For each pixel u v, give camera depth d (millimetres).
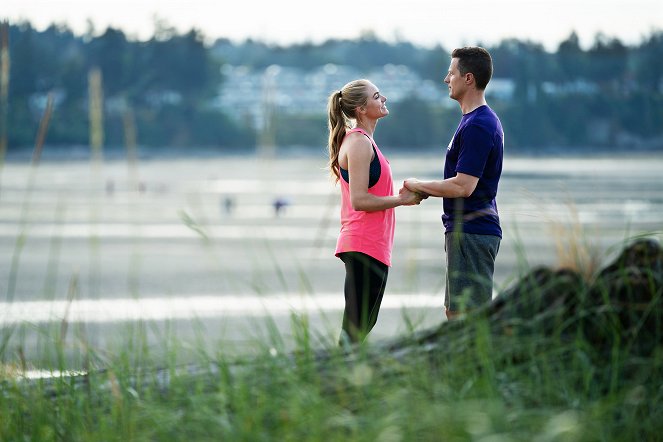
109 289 31969
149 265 40031
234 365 7254
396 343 7449
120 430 6832
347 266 10555
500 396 6387
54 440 7172
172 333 9023
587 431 6133
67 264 40844
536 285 7363
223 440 6289
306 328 7195
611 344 7062
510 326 7133
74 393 7664
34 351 10375
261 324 17797
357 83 10750
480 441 5637
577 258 7586
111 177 156625
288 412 6270
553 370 6777
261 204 87750
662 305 7051
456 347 6922
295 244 49719
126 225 62375
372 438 5898
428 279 29688
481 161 10195
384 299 25125
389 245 10672
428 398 6312
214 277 35000
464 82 10609
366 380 6355
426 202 87562
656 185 118500
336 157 10984
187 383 7250
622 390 6621
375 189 10586
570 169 187875
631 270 7219
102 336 12602
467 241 10336
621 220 60625
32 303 22641
